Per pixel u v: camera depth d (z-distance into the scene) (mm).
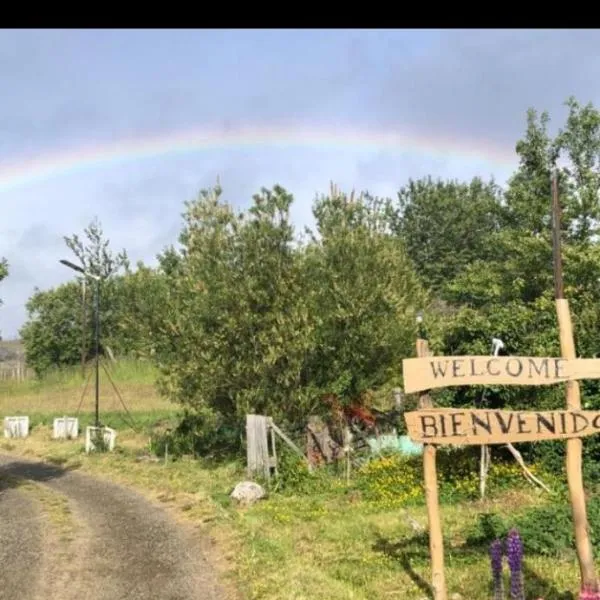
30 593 8586
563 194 24766
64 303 47375
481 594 7512
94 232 44500
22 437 26031
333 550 9875
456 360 6844
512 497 12219
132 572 9375
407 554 9289
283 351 16250
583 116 25016
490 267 29719
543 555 8594
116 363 43000
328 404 17141
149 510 13453
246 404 16703
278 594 8055
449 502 12367
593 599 6258
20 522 12430
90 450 21531
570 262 22156
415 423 6941
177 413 25547
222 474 16688
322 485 14688
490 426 6816
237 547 10242
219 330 16797
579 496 6684
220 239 17359
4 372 48969
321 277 17516
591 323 14945
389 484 13695
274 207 17344
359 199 18844
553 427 6742
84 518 12789
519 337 15414
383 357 17516
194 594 8414
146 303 18922
